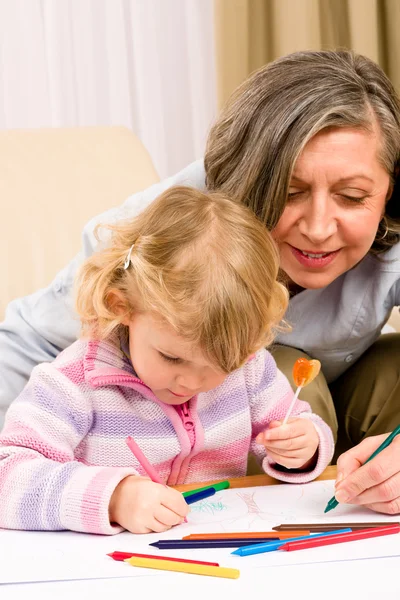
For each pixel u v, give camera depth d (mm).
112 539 913
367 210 1148
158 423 1146
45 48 2553
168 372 1034
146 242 1053
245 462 1242
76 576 804
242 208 1089
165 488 955
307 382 1079
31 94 2562
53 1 2525
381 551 856
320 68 1155
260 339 1061
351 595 758
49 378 1095
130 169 1914
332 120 1092
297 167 1107
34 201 1796
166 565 816
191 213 1057
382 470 972
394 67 2586
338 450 1584
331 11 2586
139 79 2652
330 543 877
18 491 962
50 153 1861
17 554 868
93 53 2600
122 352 1141
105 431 1121
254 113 1152
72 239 1799
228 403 1206
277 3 2490
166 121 2701
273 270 1067
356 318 1370
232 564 828
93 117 2633
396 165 1191
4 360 1398
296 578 794
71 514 927
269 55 2574
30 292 1739
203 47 2676
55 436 1063
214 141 1222
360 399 1512
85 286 1114
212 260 1009
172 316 976
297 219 1144
